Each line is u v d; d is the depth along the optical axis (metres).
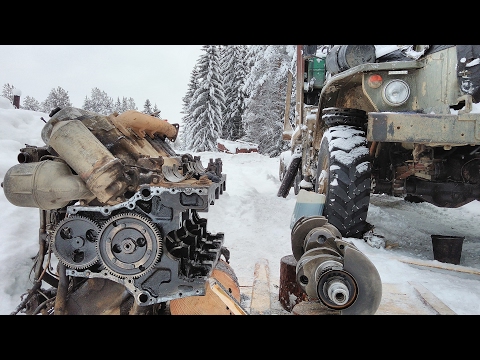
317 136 4.86
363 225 3.63
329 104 4.55
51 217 2.02
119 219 1.66
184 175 2.14
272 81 21.92
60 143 1.72
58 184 1.64
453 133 3.07
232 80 32.66
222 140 20.81
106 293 1.76
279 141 24.73
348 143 3.71
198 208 1.69
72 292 1.77
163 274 1.68
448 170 4.01
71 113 1.96
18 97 9.78
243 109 31.30
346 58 3.99
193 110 31.92
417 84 3.60
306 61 6.43
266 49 19.64
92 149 1.71
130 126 2.38
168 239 1.83
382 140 3.13
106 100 51.53
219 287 1.90
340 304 1.71
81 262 1.69
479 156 3.88
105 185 1.65
